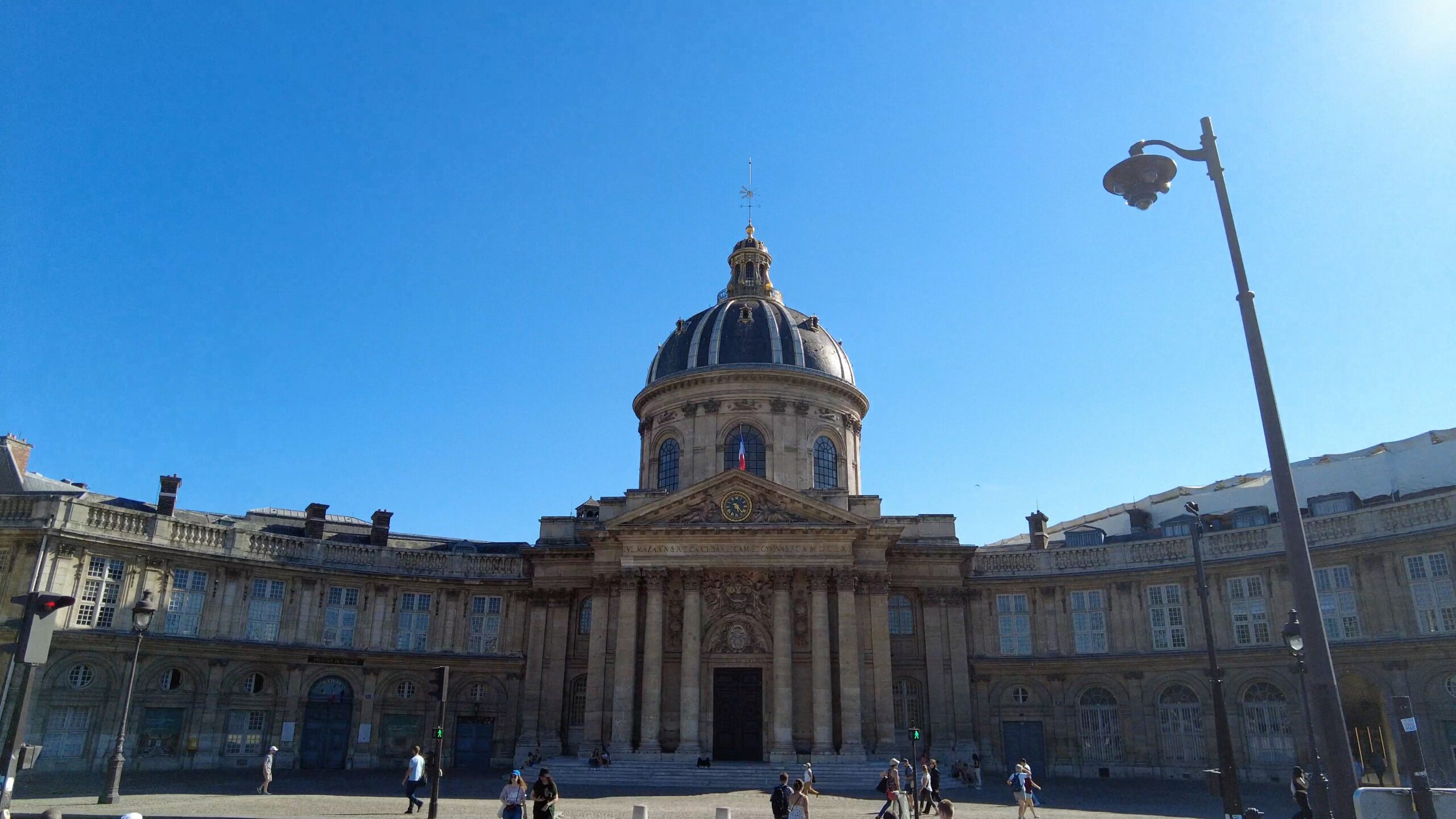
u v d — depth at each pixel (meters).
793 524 34.03
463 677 37.19
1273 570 33.31
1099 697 35.97
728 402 40.94
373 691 35.91
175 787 25.89
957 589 37.41
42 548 29.30
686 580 34.12
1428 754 28.39
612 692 34.28
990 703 36.69
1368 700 30.98
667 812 22.17
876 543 35.25
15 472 35.06
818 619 33.28
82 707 29.80
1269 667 32.53
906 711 36.31
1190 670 34.16
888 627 35.38
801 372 41.31
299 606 35.41
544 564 38.09
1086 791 29.31
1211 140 10.17
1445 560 29.14
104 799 21.12
